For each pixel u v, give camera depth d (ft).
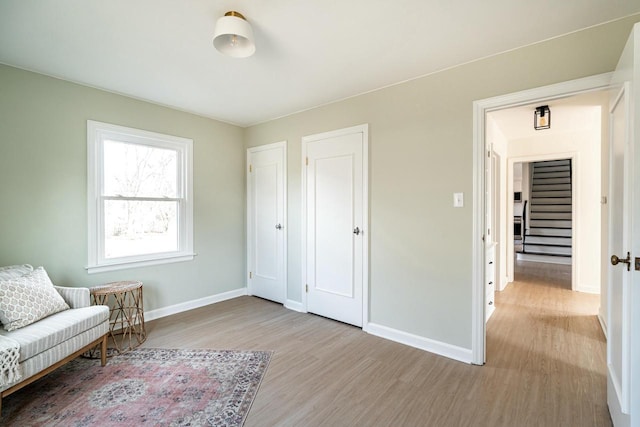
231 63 8.16
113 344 9.10
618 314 5.37
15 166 8.32
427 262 8.77
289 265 12.60
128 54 7.69
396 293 9.41
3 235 8.13
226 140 13.53
